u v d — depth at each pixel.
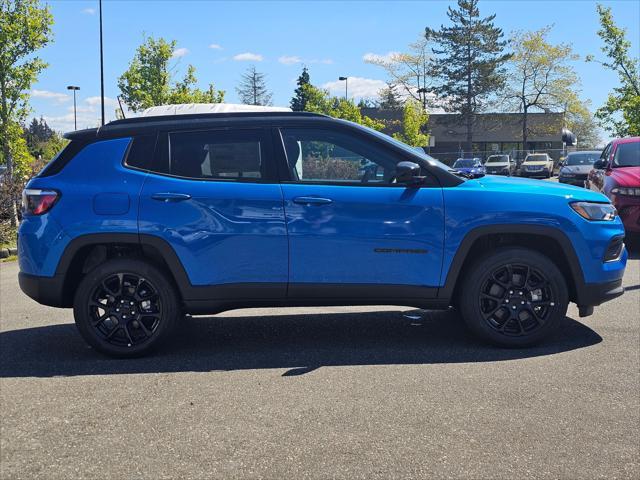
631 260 9.14
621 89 23.36
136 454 3.19
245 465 3.06
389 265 4.76
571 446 3.21
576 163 23.28
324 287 4.76
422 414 3.63
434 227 4.75
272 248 4.72
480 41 60.53
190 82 29.61
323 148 4.88
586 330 5.39
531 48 59.53
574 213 4.82
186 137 4.89
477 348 4.94
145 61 28.67
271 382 4.23
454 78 60.84
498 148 64.81
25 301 7.27
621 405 3.73
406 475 2.94
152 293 4.81
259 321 5.96
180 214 4.71
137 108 29.05
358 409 3.72
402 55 63.28
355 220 4.72
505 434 3.36
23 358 4.89
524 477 2.91
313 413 3.68
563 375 4.26
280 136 4.88
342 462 3.07
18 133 14.12
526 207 4.76
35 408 3.82
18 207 14.18
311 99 48.84
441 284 4.79
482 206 4.75
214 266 4.73
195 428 3.49
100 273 4.75
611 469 2.98
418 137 51.78
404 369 4.45
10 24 13.52
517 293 4.84
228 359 4.78
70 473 3.00
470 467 3.01
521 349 4.90
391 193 4.78
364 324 5.77
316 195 4.73
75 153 4.89
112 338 4.84
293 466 3.04
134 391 4.10
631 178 9.53
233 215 4.71
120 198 4.73
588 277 4.86
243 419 3.61
